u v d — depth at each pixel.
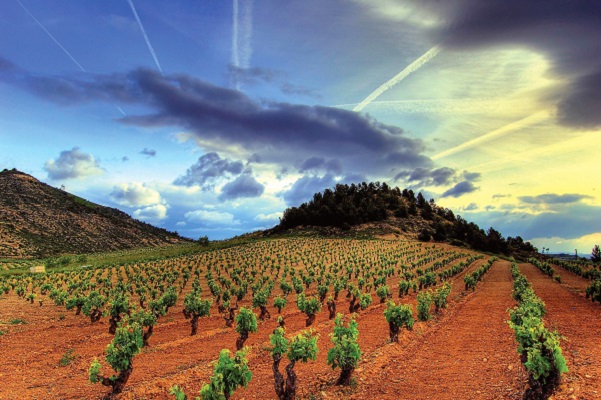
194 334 22.52
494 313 25.80
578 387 10.73
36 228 165.62
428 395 11.36
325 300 36.44
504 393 11.04
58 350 19.41
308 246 104.69
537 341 10.49
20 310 32.16
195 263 75.56
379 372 13.73
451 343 17.88
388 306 17.91
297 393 12.27
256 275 59.69
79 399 12.58
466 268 74.25
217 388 10.22
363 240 122.00
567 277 59.19
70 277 58.25
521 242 153.25
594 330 19.00
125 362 12.66
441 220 174.75
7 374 15.43
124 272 66.62
